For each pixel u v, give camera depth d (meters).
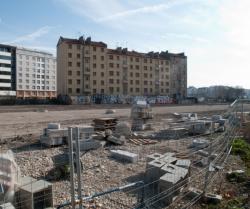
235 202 7.46
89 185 8.69
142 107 21.97
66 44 77.06
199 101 99.94
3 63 90.56
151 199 7.39
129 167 10.89
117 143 15.45
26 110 42.84
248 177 9.34
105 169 10.56
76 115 34.53
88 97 76.94
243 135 15.95
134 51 91.62
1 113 36.59
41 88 107.94
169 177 7.93
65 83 77.50
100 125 18.80
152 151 13.90
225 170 10.17
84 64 79.38
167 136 18.28
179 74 99.81
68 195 7.81
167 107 58.25
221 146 12.11
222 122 18.56
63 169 9.28
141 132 20.11
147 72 91.62
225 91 123.06
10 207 5.84
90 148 14.01
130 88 88.19
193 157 11.91
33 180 7.27
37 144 15.17
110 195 7.85
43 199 6.74
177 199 7.41
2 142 15.61
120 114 36.34
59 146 14.73
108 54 83.56
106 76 83.31
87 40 80.94
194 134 18.94
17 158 11.97
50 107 53.56
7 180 6.49
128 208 7.07
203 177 9.04
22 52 100.75
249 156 12.09
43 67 108.50
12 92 91.00
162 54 99.38
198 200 7.45
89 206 7.10
